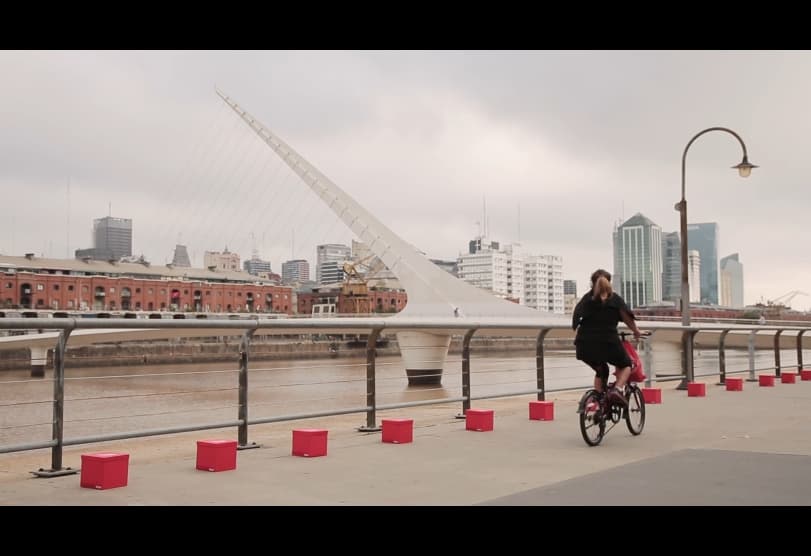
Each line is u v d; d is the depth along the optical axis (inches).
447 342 2335.1
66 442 266.8
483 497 221.9
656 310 5743.1
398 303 6063.0
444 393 1505.9
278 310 5511.8
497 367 2148.1
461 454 305.1
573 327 346.9
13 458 314.3
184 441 390.6
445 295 3056.1
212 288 5147.6
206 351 3558.1
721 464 273.3
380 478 253.6
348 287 5300.2
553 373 1854.1
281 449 323.6
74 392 1764.3
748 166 821.2
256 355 3597.4
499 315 2883.9
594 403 326.6
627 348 354.9
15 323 247.1
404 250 3154.5
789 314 6087.6
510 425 406.9
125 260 6501.0
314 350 3782.0
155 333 2233.0
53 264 4827.8
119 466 240.2
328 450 318.0
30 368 2316.7
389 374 2468.0
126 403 1435.8
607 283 337.7
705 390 624.4
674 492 226.1
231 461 271.7
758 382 749.3
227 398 1562.5
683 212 762.2
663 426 390.3
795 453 298.7
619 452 307.6
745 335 2213.3
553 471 265.0
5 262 4608.8
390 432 340.2
